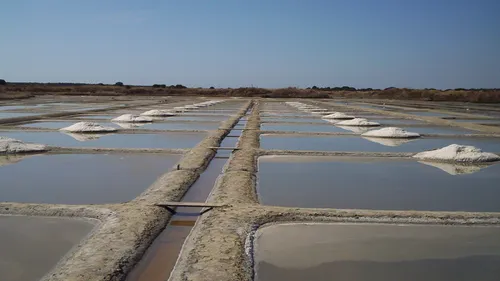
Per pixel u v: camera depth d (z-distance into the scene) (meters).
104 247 4.74
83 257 4.48
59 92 63.53
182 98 55.59
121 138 14.07
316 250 4.98
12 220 5.77
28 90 61.97
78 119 20.48
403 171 9.41
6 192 7.29
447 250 5.04
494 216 6.14
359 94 73.88
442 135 15.84
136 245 4.88
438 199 7.27
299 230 5.57
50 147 11.34
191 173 8.48
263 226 5.69
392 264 4.66
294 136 15.18
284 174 8.97
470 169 9.73
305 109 32.25
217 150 11.80
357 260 4.74
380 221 5.93
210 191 7.49
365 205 6.89
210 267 4.32
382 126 19.41
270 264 4.61
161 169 9.23
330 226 5.74
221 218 5.75
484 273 4.50
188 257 4.57
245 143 12.59
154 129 16.66
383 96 69.12
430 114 28.02
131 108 30.05
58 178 8.33
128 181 8.16
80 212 6.02
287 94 70.50
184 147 12.15
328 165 9.92
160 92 72.44
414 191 7.77
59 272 4.17
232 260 4.50
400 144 13.62
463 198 7.35
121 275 4.26
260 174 8.95
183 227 5.73
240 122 20.84
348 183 8.28
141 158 10.41
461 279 4.37
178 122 19.95
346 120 21.28
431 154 10.90
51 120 19.89
